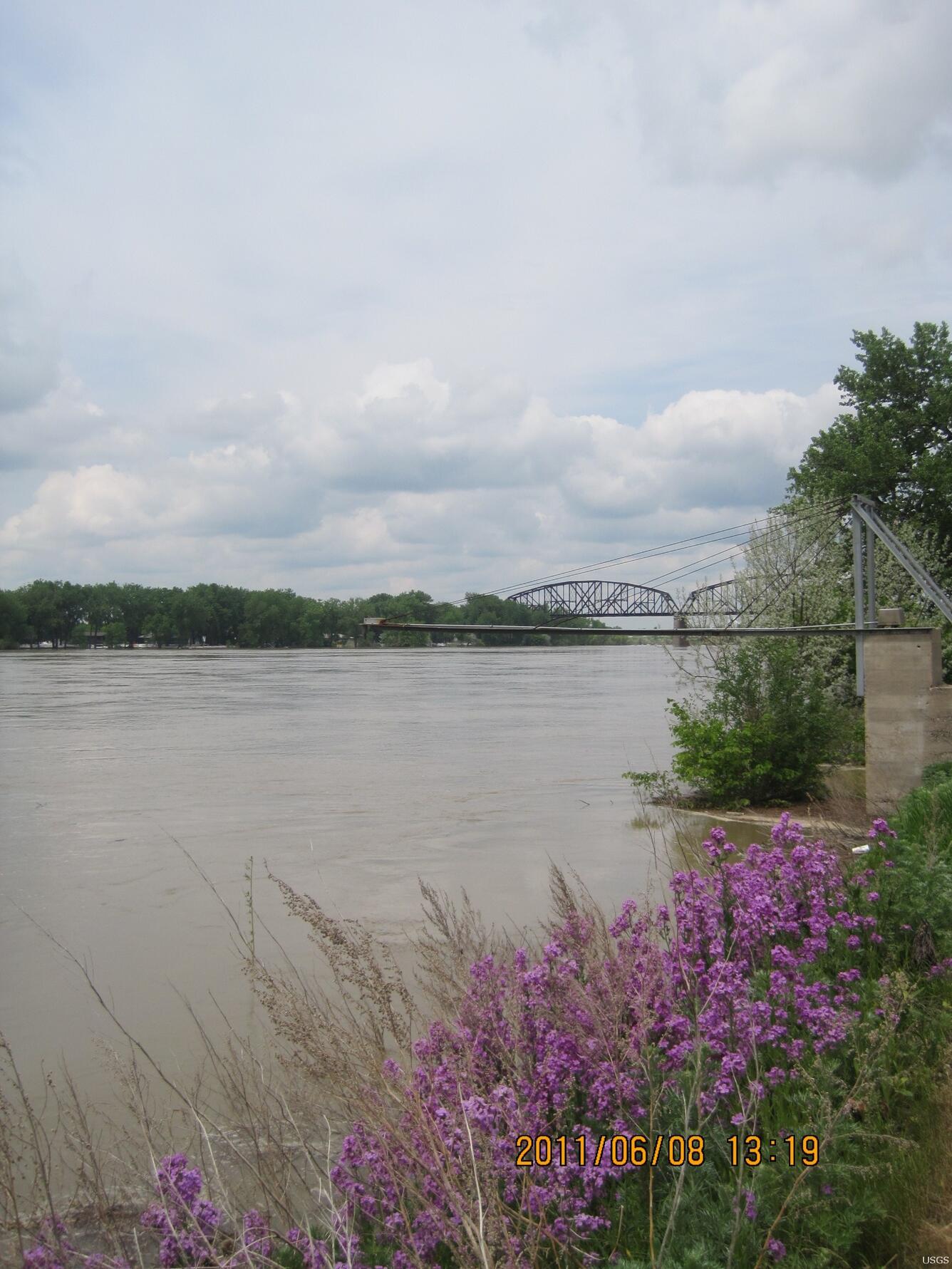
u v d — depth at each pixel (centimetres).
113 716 3931
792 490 2956
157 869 1254
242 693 5688
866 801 1490
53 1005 775
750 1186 362
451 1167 326
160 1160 411
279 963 848
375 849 1368
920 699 1524
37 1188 408
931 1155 401
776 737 1762
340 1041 461
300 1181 428
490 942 693
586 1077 413
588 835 1465
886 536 1725
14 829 1530
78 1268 344
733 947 504
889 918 603
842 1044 468
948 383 2877
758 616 2003
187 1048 675
